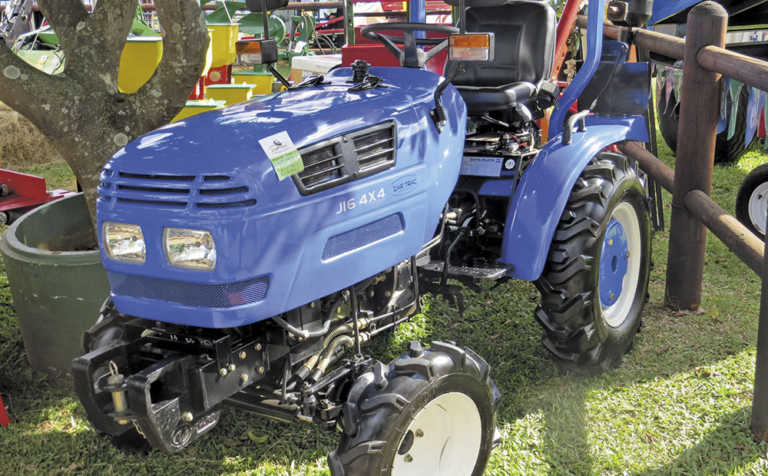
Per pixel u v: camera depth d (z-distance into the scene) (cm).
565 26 433
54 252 337
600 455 288
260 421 321
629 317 368
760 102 592
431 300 433
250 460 292
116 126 355
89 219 429
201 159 211
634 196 361
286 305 219
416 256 304
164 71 353
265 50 296
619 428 306
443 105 274
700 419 310
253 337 239
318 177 224
